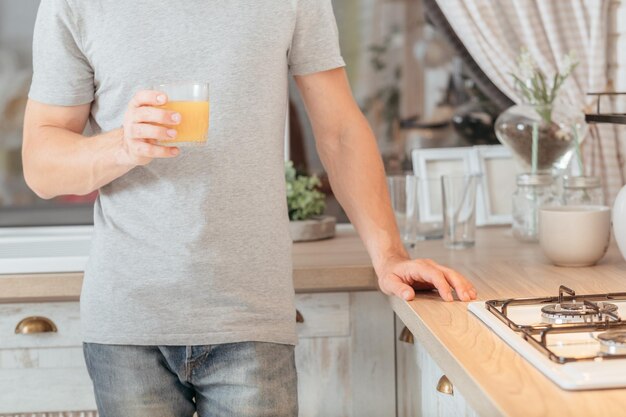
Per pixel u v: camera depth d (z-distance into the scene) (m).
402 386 2.44
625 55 2.85
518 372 1.28
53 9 1.84
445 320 1.64
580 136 2.61
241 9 1.84
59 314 2.38
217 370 1.84
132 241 1.82
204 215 1.81
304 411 2.46
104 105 1.87
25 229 3.05
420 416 2.25
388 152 3.07
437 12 3.03
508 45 2.95
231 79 1.83
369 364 2.45
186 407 1.92
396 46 3.04
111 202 1.85
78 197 3.10
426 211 2.88
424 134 3.07
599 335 1.38
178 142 1.61
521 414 1.10
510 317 1.59
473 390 1.25
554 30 2.88
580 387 1.19
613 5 2.89
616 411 1.10
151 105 1.59
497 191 2.97
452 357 1.38
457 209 2.54
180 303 1.82
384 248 2.01
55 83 1.87
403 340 2.32
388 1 3.02
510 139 2.63
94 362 1.86
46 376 2.40
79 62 1.87
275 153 1.88
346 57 3.04
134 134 1.59
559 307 1.59
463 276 2.03
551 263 2.25
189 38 1.82
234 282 1.83
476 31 2.92
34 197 3.09
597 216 2.15
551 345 1.38
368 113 3.06
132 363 1.83
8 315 2.38
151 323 1.82
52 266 2.32
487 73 2.95
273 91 1.87
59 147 1.81
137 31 1.82
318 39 2.02
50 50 1.86
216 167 1.81
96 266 1.85
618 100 2.88
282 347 1.89
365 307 2.43
